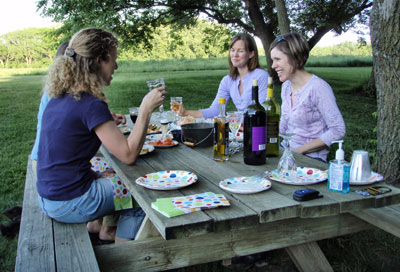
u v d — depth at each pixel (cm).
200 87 1398
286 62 221
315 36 1111
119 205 173
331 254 221
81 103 157
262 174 150
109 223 219
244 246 164
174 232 105
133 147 165
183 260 159
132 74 1873
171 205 117
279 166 149
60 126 158
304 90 223
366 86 1109
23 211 184
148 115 167
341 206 120
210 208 117
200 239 159
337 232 177
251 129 165
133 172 162
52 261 134
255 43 307
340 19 1062
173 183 145
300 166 163
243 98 313
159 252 156
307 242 176
